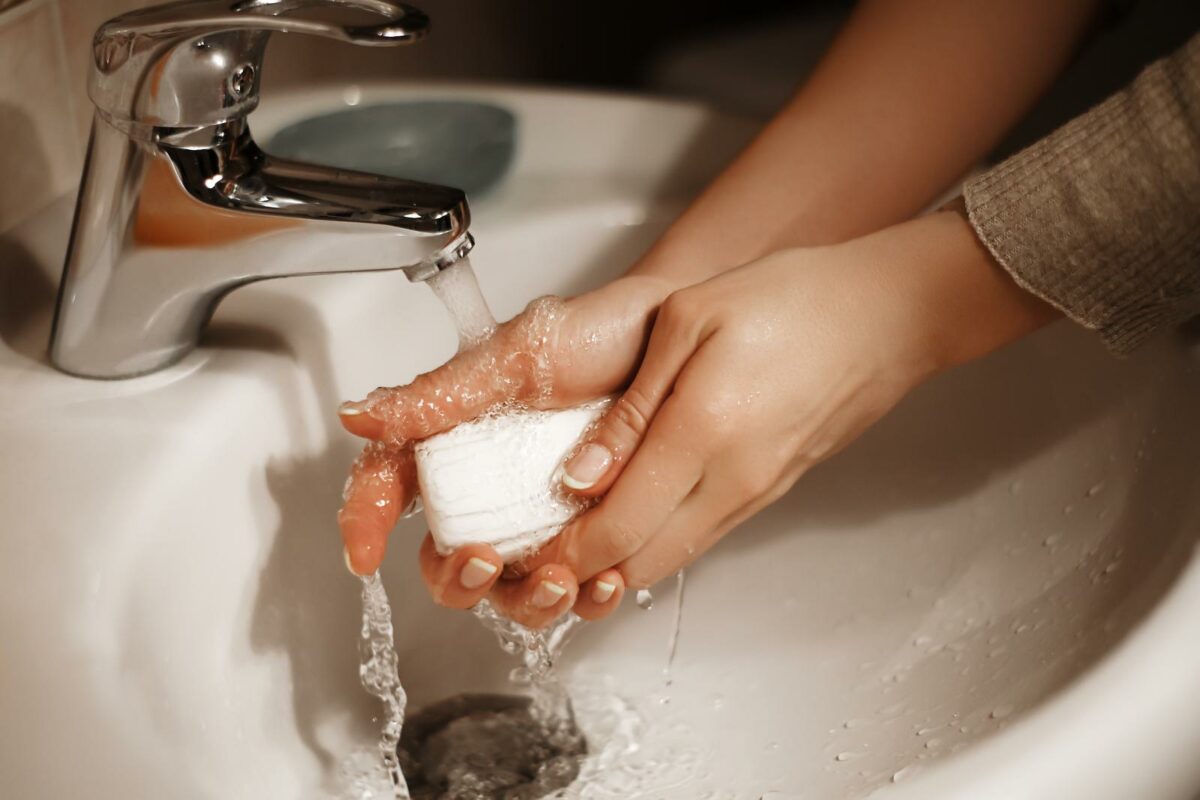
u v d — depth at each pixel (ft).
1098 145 2.16
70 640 1.95
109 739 1.89
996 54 2.56
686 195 2.83
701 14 5.57
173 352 2.29
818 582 2.62
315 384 2.42
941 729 2.16
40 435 2.18
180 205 2.11
